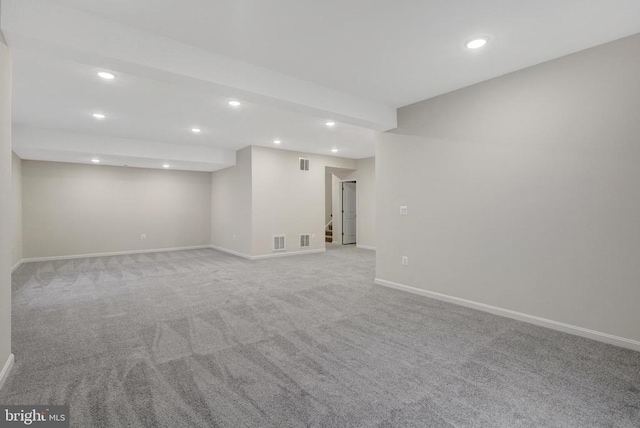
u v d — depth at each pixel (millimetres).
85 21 2186
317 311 3469
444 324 3068
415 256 4125
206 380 2094
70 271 5652
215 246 8734
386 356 2426
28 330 2943
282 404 1837
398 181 4312
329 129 5367
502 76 3238
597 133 2658
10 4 1939
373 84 3482
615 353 2451
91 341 2705
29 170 6641
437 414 1749
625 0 2053
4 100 2043
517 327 2980
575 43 2613
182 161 6898
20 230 6336
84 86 3447
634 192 2492
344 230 9875
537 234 3020
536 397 1901
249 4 2102
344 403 1848
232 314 3381
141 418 1714
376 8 2152
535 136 3016
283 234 7375
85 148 5672
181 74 2598
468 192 3547
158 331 2924
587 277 2729
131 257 7230
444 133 3758
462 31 2441
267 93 3084
